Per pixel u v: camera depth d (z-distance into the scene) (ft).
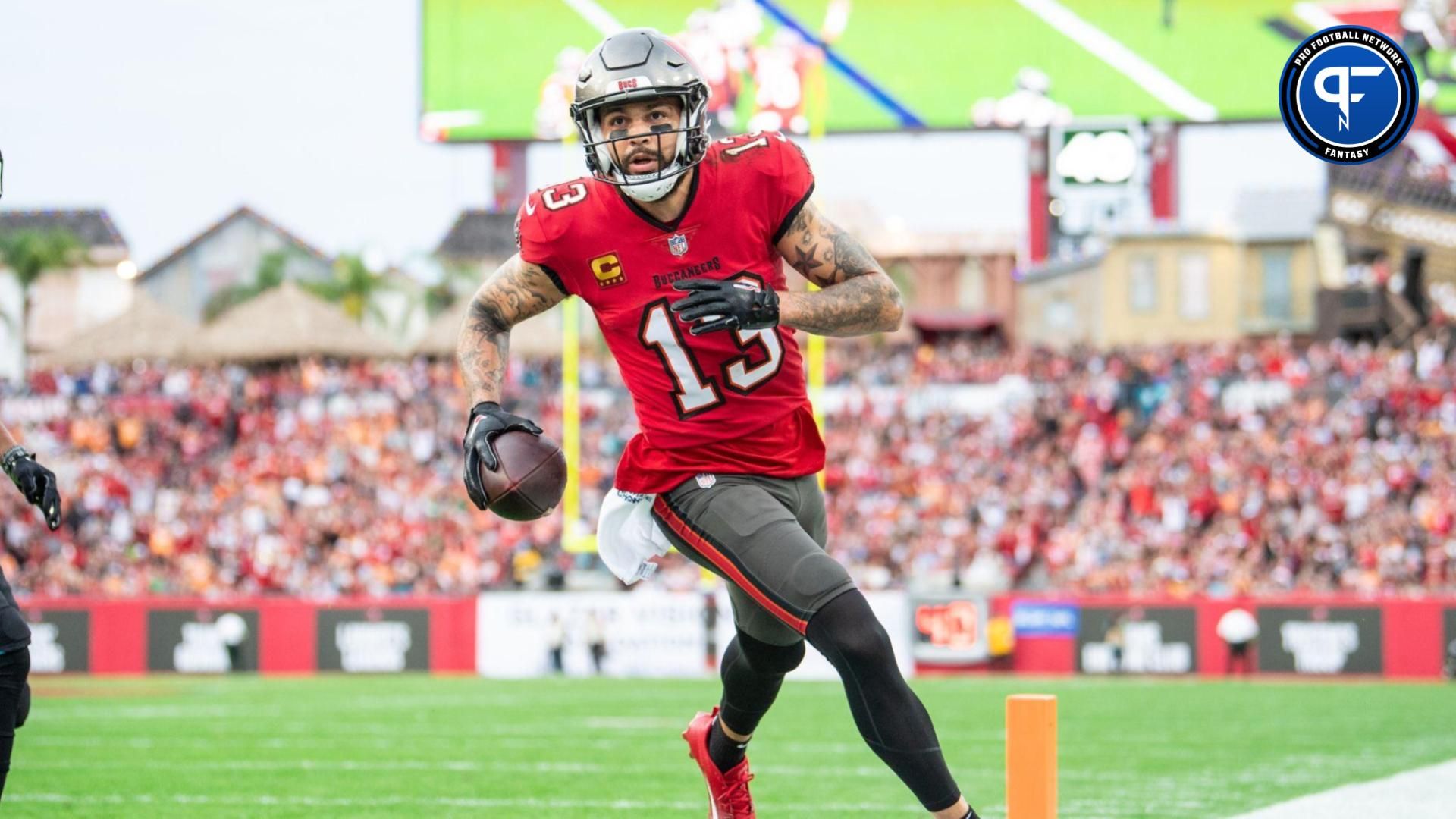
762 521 15.42
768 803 25.55
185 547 88.74
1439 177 130.62
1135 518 82.43
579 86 15.26
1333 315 124.88
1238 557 77.56
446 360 112.88
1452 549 75.77
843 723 42.70
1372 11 75.97
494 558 84.43
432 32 80.33
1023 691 56.75
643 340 15.85
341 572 84.43
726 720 18.01
